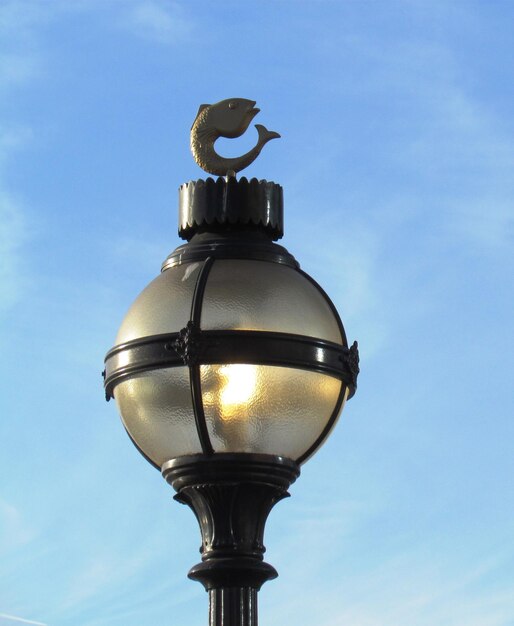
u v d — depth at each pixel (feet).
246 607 19.51
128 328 20.22
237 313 19.60
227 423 19.40
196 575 19.63
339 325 20.61
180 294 19.83
